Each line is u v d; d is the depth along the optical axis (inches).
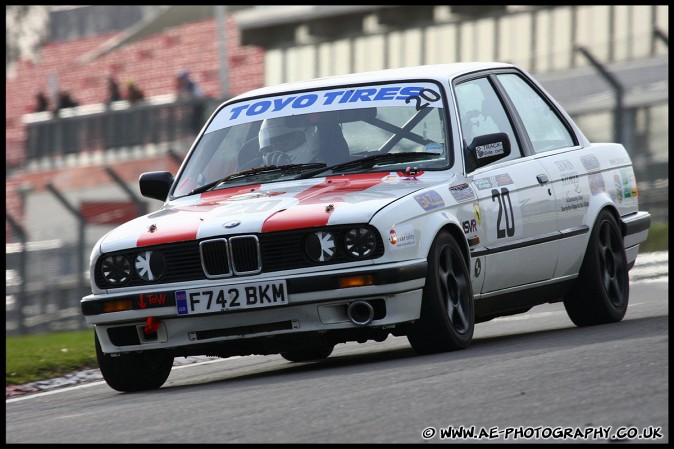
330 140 805.2
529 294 838.5
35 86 4394.7
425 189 745.6
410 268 706.2
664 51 1904.5
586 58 1958.7
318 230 703.7
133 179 2684.5
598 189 908.0
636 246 959.0
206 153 843.4
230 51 3681.1
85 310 739.4
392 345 933.8
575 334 799.1
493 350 724.0
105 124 2773.1
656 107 1904.5
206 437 505.0
